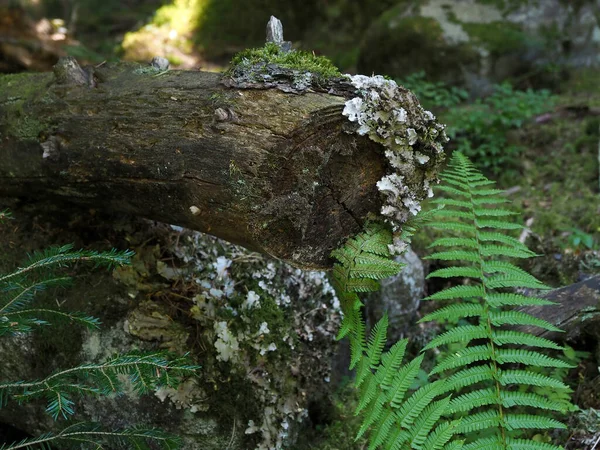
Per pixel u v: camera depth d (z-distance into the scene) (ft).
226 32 23.94
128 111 6.32
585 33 16.83
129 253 6.06
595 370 7.92
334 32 22.99
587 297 8.02
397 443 5.98
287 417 7.29
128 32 25.91
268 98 5.46
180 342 7.04
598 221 11.18
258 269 7.68
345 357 8.96
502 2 16.85
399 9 17.69
